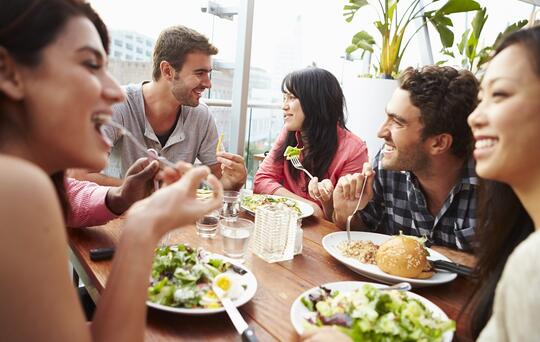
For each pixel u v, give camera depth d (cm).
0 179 51
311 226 164
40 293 53
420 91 145
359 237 148
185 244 126
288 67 390
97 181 199
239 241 124
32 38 60
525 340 51
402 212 175
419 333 81
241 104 323
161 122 233
